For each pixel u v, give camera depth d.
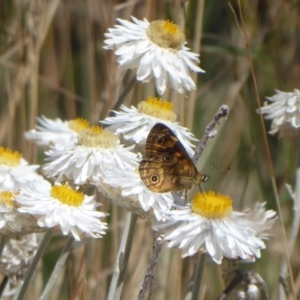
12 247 0.95
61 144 0.94
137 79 0.95
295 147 1.08
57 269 0.91
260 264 1.05
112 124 0.95
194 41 1.02
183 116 1.01
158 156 0.91
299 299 1.03
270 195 1.07
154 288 0.91
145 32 0.96
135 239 1.04
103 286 1.04
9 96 1.07
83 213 0.90
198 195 0.90
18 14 1.06
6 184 0.94
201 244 0.89
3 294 0.96
